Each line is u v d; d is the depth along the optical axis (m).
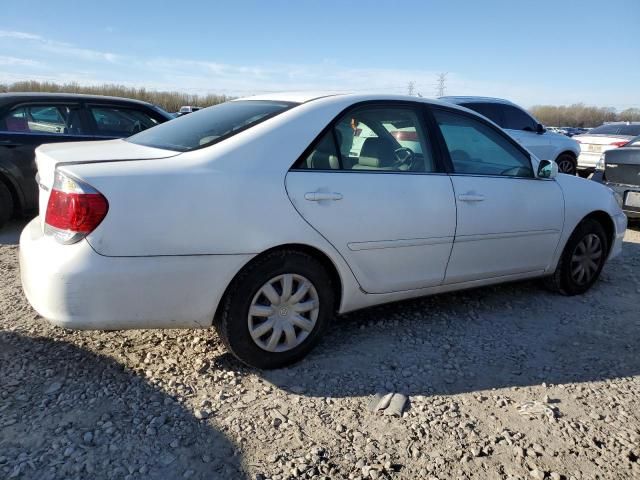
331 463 2.35
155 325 2.75
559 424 2.70
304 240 2.98
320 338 3.22
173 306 2.73
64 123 6.35
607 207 4.60
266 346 3.01
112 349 3.22
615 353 3.53
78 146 3.19
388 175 3.34
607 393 3.03
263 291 2.95
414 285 3.54
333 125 3.21
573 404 2.90
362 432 2.57
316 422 2.63
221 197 2.76
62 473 2.20
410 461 2.38
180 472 2.25
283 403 2.78
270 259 2.93
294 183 2.97
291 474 2.27
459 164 3.74
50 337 3.32
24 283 2.82
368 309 4.06
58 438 2.40
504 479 2.30
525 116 10.23
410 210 3.37
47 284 2.55
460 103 9.48
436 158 3.62
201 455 2.36
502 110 9.88
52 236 2.63
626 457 2.47
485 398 2.92
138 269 2.60
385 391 2.93
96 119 6.59
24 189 6.03
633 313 4.25
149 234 2.61
